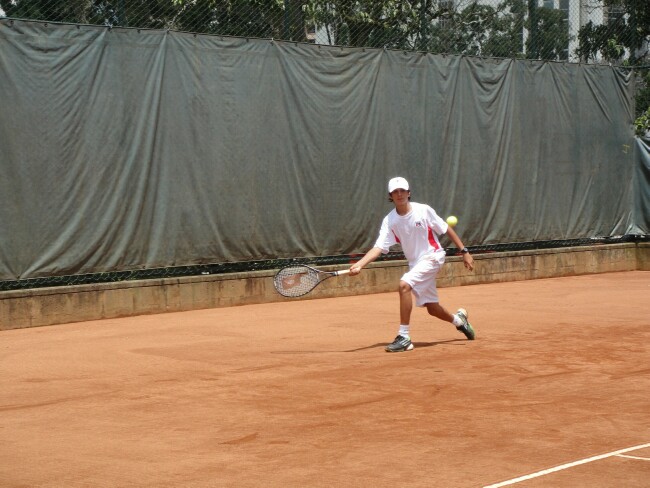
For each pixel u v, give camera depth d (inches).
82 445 199.5
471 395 245.8
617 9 634.8
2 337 366.6
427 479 171.6
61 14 424.5
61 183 405.4
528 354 310.0
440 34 550.9
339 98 495.8
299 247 484.4
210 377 275.0
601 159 621.6
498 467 179.0
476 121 553.6
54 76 402.0
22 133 394.6
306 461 184.4
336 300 482.6
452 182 543.2
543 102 587.8
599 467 178.5
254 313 431.5
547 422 215.3
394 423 215.5
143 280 427.8
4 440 205.0
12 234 394.0
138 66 426.6
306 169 485.1
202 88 446.9
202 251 450.0
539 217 588.4
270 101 470.6
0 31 388.5
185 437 205.0
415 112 526.6
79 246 411.2
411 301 320.5
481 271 556.1
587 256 611.8
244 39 460.4
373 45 522.9
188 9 459.2
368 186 509.0
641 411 226.1
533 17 590.2
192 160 444.5
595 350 317.7
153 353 319.9
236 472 177.5
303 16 494.6
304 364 295.3
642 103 649.6
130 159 424.5
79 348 333.4
